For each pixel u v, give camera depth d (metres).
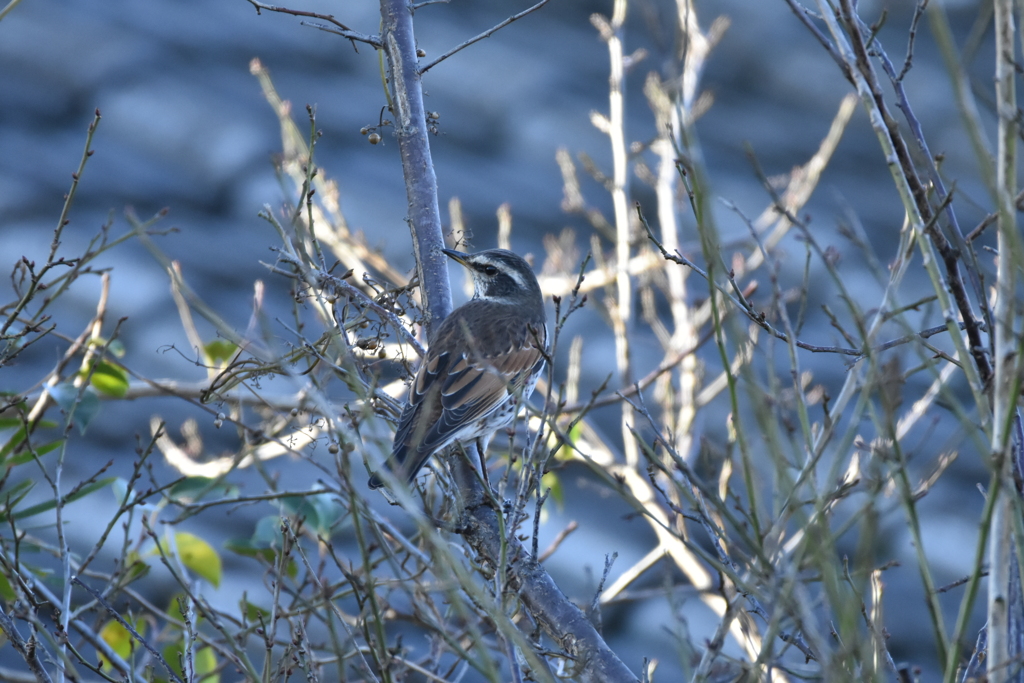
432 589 7.57
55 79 18.17
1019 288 6.11
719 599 10.66
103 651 7.83
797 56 20.03
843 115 13.03
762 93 19.84
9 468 8.48
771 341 6.58
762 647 5.18
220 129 17.27
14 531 7.48
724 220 16.34
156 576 11.32
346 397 9.42
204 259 15.16
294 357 8.49
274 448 11.31
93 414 9.04
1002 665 4.95
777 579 5.26
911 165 6.49
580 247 15.98
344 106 18.48
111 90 18.05
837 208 16.88
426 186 9.96
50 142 17.02
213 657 9.54
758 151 18.27
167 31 19.47
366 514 6.48
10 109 17.42
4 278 14.45
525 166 17.75
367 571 5.62
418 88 9.89
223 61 19.05
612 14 20.88
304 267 7.59
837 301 14.99
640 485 11.24
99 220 15.54
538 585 7.56
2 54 18.27
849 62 6.35
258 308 7.48
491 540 8.80
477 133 18.39
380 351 8.59
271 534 9.69
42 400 9.54
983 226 6.39
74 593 10.98
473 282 12.72
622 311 11.98
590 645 7.23
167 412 13.38
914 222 5.89
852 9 6.40
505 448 11.75
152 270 14.80
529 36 20.31
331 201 11.98
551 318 14.73
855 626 4.94
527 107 18.59
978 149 4.99
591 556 12.19
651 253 12.87
